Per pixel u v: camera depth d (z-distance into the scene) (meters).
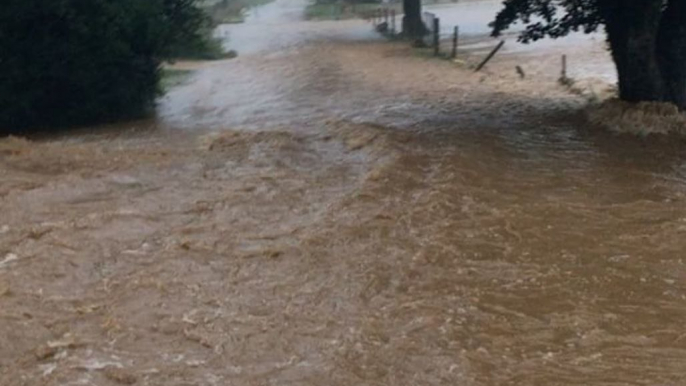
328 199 12.17
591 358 7.07
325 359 7.12
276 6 91.56
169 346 7.41
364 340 7.47
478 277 8.95
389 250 9.84
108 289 8.80
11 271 9.28
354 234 10.42
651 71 17.12
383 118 18.98
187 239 10.40
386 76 27.23
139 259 9.73
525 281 8.82
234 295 8.60
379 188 12.41
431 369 6.90
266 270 9.33
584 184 12.66
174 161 15.02
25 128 20.00
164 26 21.05
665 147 15.16
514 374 6.80
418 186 12.55
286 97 23.61
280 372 6.90
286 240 10.33
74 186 13.19
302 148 15.93
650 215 11.01
